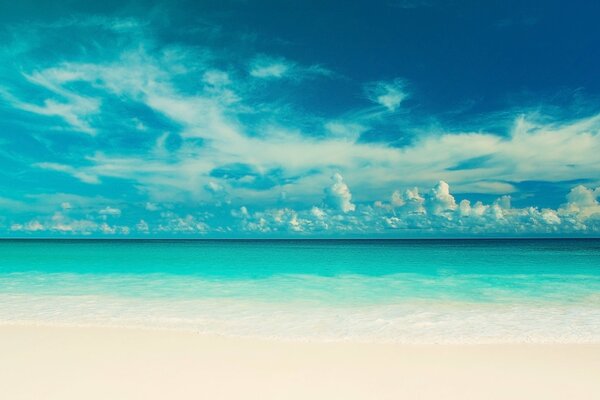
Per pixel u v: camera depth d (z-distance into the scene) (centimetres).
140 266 2708
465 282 1852
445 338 934
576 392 613
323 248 5984
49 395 592
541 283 1811
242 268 2573
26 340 898
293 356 787
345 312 1230
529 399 589
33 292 1619
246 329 1017
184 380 655
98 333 966
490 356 793
